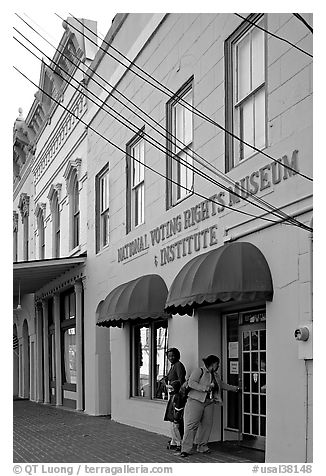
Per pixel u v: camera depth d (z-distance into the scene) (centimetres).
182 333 1290
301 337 877
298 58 941
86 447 1289
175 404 1160
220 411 1202
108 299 1560
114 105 1838
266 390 979
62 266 2134
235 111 1151
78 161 2242
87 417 1906
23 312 3097
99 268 1945
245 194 1073
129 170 1719
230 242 1110
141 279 1441
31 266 2059
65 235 2430
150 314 1384
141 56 1608
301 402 894
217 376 1112
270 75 1013
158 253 1456
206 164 1230
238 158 1136
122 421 1661
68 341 2383
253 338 1119
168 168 1429
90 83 2100
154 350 1505
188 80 1332
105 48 1897
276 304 966
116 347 1720
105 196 1970
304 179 916
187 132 1357
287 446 918
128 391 1634
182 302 1065
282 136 976
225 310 1215
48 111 2725
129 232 1684
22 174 3391
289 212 945
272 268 984
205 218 1220
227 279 991
